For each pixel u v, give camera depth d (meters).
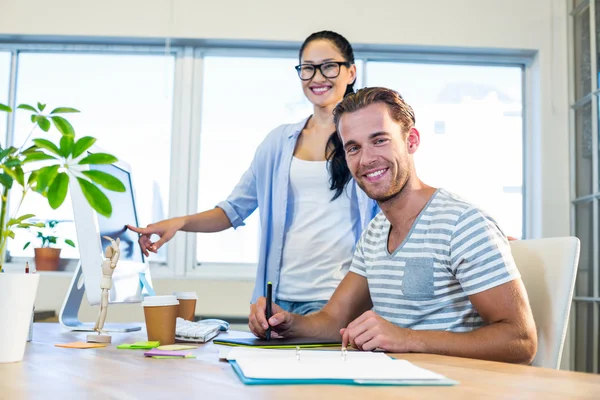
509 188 3.39
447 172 3.39
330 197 2.00
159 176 3.34
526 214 3.38
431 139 3.41
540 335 1.31
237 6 3.27
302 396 0.65
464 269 1.23
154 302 1.26
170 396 0.65
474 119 3.42
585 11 3.17
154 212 3.32
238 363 0.84
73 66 3.38
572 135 3.29
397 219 1.35
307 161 2.04
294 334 1.38
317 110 2.10
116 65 3.39
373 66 3.44
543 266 1.34
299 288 1.98
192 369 0.86
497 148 3.41
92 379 0.77
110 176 0.90
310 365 0.81
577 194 3.24
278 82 3.40
